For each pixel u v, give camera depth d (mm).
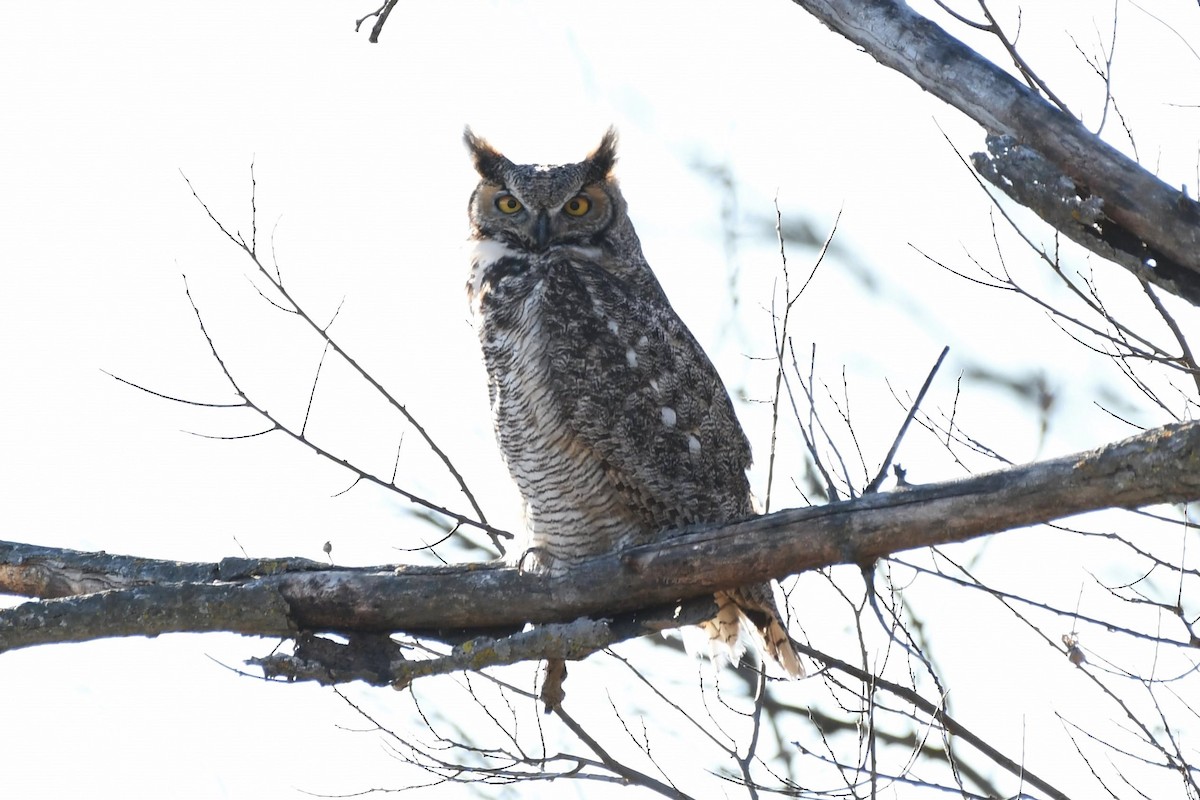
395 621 10492
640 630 10242
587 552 11602
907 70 9539
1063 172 9055
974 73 9281
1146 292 9094
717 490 11883
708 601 10086
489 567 10898
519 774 10633
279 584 10523
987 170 9375
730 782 10328
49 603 10516
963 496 8586
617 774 10609
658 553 9781
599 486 11484
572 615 10250
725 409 12242
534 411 11477
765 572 9445
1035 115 9070
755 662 13562
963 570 10844
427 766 10711
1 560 11195
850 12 9680
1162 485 7848
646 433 11484
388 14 10922
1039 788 10586
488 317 11773
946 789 10016
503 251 12859
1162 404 9703
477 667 9992
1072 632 10039
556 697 10742
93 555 11125
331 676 10453
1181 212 8742
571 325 11500
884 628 8836
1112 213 8977
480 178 13266
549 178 12875
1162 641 8664
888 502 8859
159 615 10422
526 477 11617
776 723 14156
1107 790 9891
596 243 12883
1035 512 8359
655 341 11805
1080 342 9781
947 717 10797
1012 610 10258
